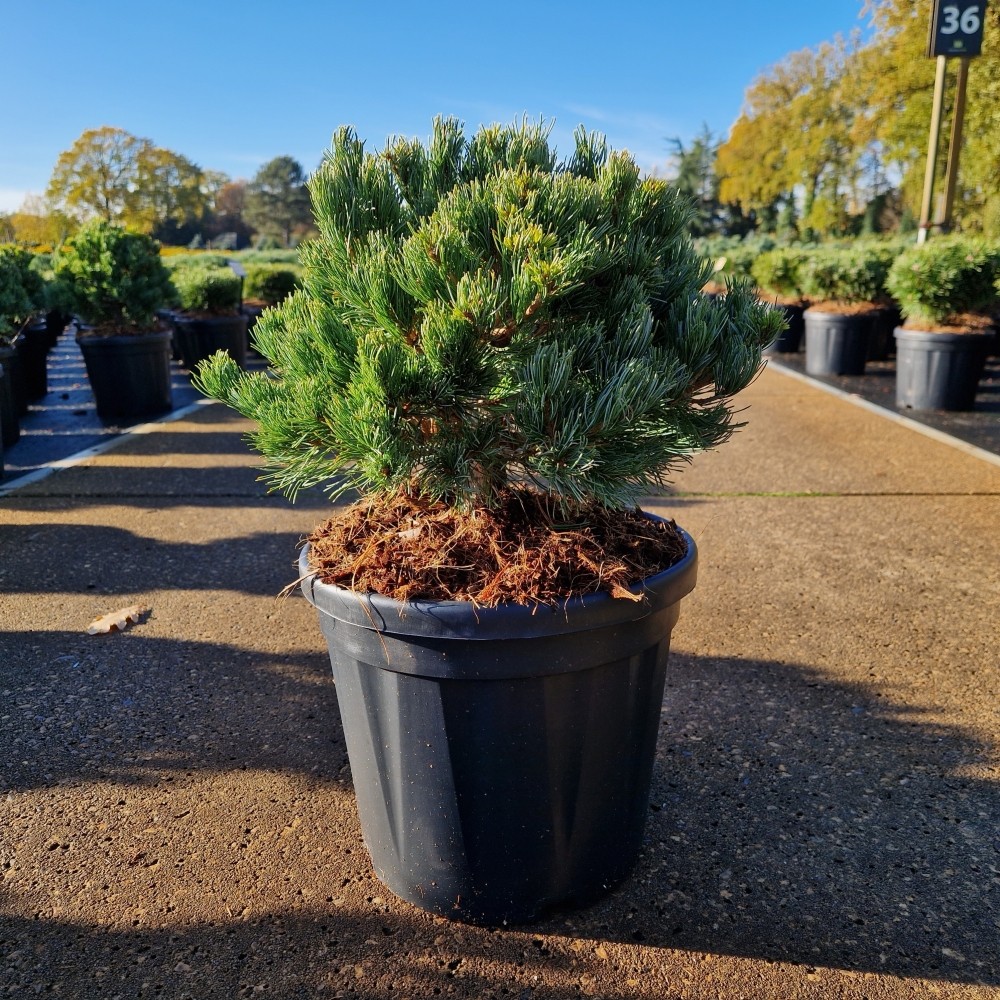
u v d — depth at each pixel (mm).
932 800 2357
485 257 1620
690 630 3441
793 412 7926
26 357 8891
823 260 10242
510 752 1742
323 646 3322
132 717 2811
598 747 1819
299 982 1778
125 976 1795
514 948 1865
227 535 4641
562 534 1826
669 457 1785
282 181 87000
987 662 3127
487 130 1980
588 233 1556
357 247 1802
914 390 7797
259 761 2576
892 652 3221
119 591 3867
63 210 49625
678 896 2016
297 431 1665
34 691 2969
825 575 3992
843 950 1850
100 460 6312
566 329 1716
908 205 36312
